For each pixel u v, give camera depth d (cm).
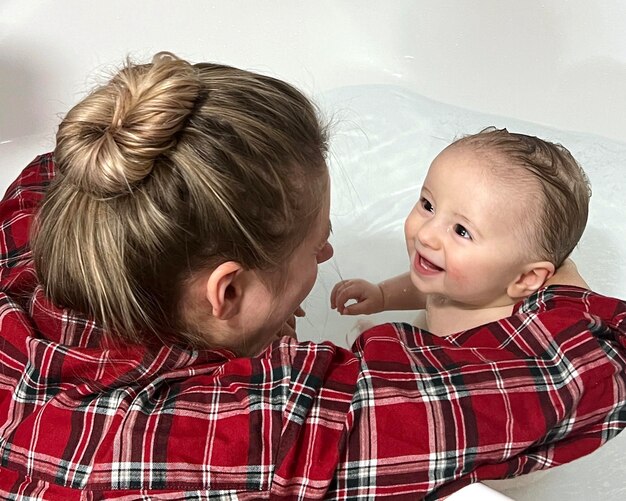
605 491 86
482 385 63
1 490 60
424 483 60
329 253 79
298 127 60
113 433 59
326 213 66
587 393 65
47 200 60
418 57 144
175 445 58
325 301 110
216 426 59
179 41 136
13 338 65
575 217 87
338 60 148
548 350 67
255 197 56
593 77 130
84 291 59
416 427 60
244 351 71
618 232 113
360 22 146
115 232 56
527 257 87
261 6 140
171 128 53
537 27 132
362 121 134
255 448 58
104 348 63
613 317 74
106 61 132
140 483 57
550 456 65
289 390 60
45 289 63
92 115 55
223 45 140
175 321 62
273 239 60
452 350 67
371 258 116
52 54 129
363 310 102
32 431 60
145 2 132
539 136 127
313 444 59
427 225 89
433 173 89
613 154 123
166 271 57
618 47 128
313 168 62
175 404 60
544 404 63
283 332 85
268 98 59
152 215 54
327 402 61
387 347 66
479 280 88
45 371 62
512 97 137
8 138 130
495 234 85
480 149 88
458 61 141
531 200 85
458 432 61
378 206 123
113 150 53
